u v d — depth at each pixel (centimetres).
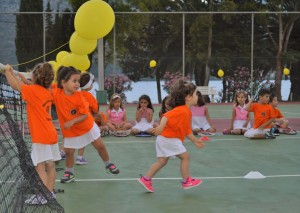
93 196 496
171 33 2108
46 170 503
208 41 2138
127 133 962
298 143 859
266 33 2172
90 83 691
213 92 2119
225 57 2138
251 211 440
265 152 765
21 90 458
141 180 508
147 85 2098
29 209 413
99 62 1923
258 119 914
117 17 2072
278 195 497
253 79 2138
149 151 784
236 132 973
